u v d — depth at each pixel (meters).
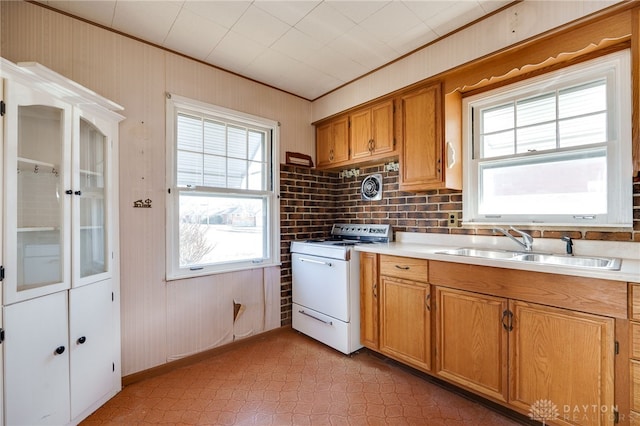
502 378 1.61
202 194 2.43
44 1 1.67
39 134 1.51
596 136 1.76
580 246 1.79
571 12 1.57
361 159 2.74
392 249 2.17
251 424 1.62
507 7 1.79
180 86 2.26
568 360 1.39
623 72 1.62
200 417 1.67
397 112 2.45
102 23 1.89
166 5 1.73
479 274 1.69
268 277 2.79
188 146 2.34
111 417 1.67
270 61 2.40
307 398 1.85
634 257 1.61
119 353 1.93
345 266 2.36
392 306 2.16
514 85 2.03
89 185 1.78
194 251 2.38
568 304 1.39
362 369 2.19
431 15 1.86
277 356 2.40
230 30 1.99
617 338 1.27
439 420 1.64
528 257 1.90
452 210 2.37
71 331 1.58
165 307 2.17
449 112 2.18
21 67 1.32
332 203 3.33
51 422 1.48
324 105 3.05
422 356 1.98
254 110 2.71
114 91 1.96
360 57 2.36
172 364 2.19
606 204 1.72
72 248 1.59
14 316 1.33
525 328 1.53
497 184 2.19
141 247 2.06
